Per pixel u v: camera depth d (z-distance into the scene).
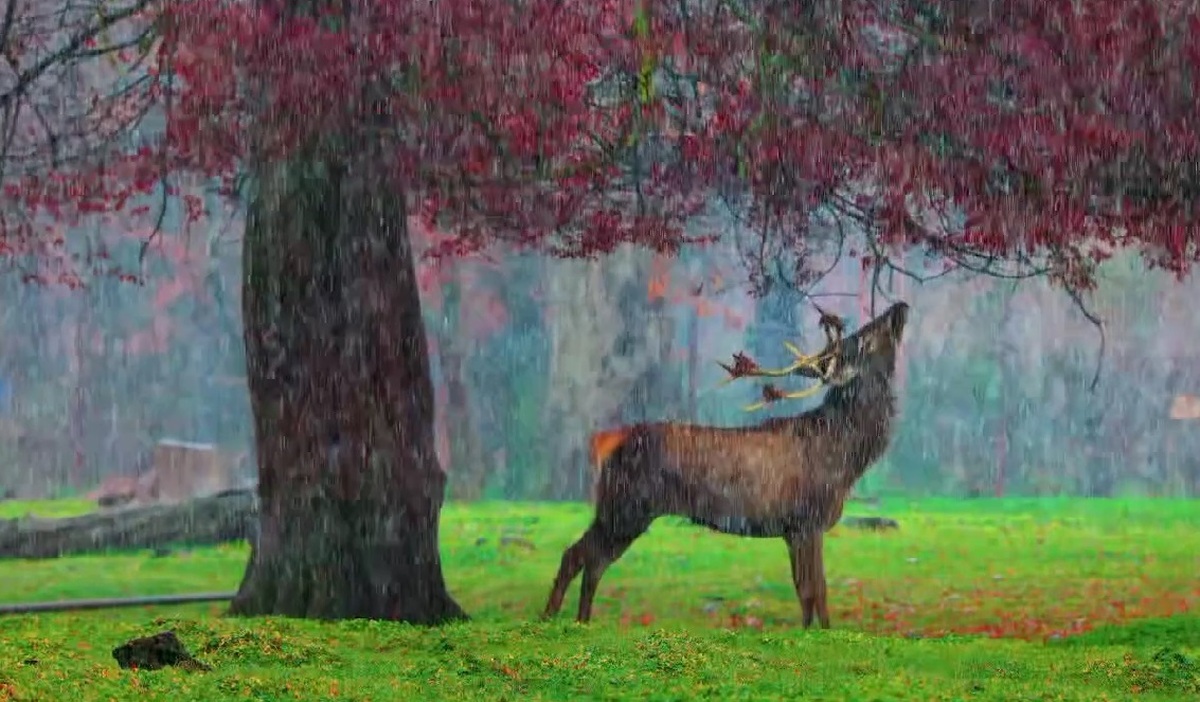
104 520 26.95
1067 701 10.82
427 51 15.08
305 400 17.25
